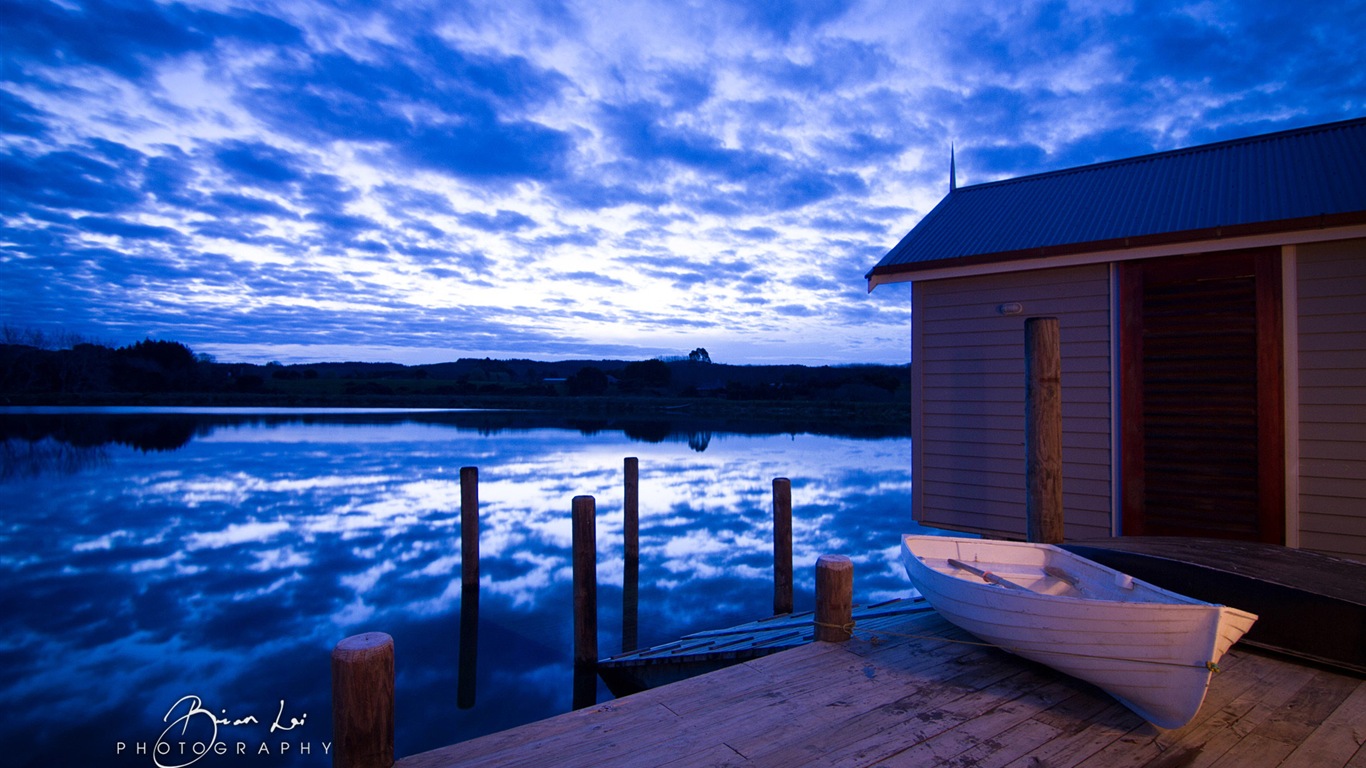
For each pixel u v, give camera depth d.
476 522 10.16
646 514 14.79
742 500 16.12
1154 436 6.29
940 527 7.56
